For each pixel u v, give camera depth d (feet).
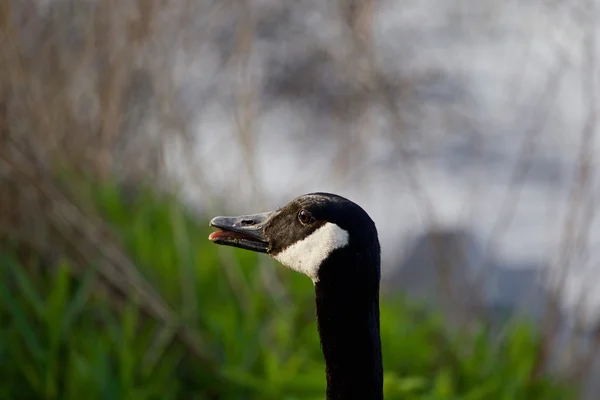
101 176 36.01
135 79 36.04
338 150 44.21
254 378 29.17
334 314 18.63
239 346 30.83
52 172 31.37
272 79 52.80
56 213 30.55
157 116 36.45
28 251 31.37
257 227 20.15
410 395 29.27
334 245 18.48
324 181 44.45
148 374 29.30
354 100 42.47
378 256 18.65
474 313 38.40
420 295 41.96
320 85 52.34
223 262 33.24
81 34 35.53
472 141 58.44
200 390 30.12
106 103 35.22
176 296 33.14
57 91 34.14
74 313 28.96
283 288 33.65
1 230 31.14
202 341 30.86
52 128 32.78
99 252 31.04
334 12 42.83
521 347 34.83
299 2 47.91
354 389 18.62
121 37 34.32
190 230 36.88
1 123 29.32
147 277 32.53
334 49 40.55
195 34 37.55
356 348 18.54
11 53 30.83
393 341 32.65
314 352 31.78
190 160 35.73
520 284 46.14
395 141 41.34
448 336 34.91
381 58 45.68
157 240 35.35
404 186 50.85
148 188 37.68
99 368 27.78
